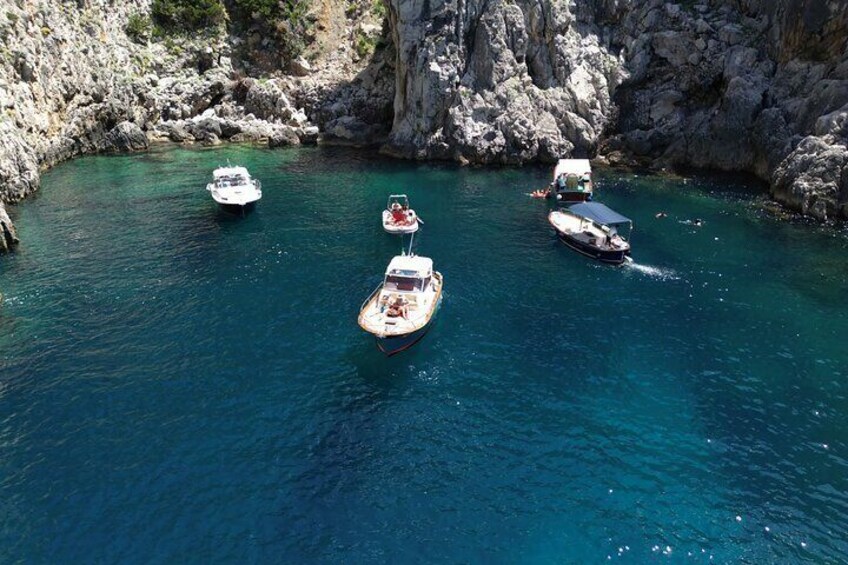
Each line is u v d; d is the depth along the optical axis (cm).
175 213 5931
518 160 7706
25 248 5125
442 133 7894
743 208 6131
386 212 5759
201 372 3575
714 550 2517
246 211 5916
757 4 7319
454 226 5744
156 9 9150
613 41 8056
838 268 4856
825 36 6531
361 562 2450
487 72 7788
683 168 7475
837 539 2566
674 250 5225
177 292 4456
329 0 9894
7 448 2977
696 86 7612
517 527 2611
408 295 4097
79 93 7838
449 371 3641
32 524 2575
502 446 3058
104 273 4719
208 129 8694
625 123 7988
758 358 3762
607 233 5178
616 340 3953
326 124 8869
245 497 2733
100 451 2969
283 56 9519
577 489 2806
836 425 3206
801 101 6631
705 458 2991
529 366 3694
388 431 3148
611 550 2514
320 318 4153
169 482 2800
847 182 5709
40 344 3809
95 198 6312
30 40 7006
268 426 3162
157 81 8881
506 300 4438
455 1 7612
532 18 7794
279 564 2431
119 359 3681
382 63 8888
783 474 2897
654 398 3419
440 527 2608
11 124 6419
